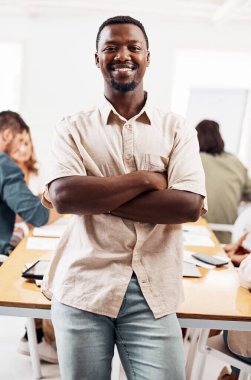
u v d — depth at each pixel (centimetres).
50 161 128
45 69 436
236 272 173
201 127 339
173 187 121
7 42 433
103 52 121
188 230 249
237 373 185
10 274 159
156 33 431
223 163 335
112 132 123
